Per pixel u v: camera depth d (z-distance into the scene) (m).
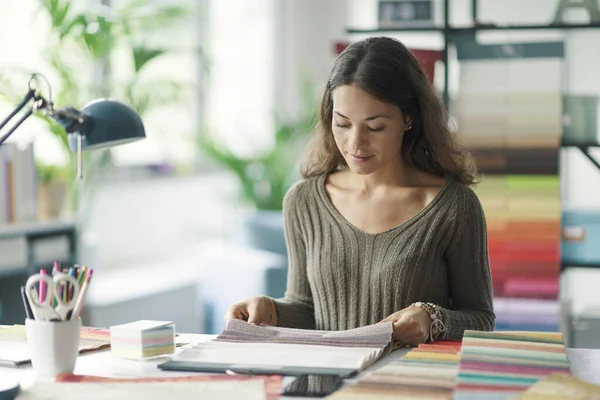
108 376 1.82
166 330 2.00
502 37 5.39
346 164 2.57
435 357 1.88
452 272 2.41
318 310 2.47
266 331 2.11
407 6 4.20
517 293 4.12
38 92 2.08
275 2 7.77
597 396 1.56
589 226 4.10
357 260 2.40
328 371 1.78
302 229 2.52
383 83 2.23
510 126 4.09
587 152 4.08
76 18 4.96
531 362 1.80
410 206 2.42
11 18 5.33
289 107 7.85
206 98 7.24
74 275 1.88
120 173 6.61
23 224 4.54
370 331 2.04
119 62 6.28
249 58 7.73
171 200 7.21
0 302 4.64
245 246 5.65
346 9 7.79
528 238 4.10
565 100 4.09
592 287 5.33
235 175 6.93
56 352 1.82
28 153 4.63
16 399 1.66
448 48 4.14
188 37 7.07
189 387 1.68
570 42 5.32
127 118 2.09
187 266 6.93
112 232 6.64
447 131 2.41
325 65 7.83
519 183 4.10
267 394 1.62
